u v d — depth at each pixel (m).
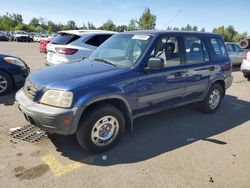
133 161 3.53
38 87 3.44
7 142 3.87
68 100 3.24
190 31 4.95
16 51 19.52
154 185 3.03
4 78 6.23
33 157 3.51
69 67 4.00
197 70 4.86
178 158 3.66
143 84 3.95
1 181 2.98
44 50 13.71
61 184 2.98
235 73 11.59
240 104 6.49
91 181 3.06
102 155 3.65
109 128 3.72
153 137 4.30
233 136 4.50
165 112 5.53
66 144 3.89
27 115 3.44
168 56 4.37
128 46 4.37
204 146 4.07
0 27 70.00
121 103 3.84
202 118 5.32
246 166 3.54
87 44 7.74
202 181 3.16
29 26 79.38
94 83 3.45
